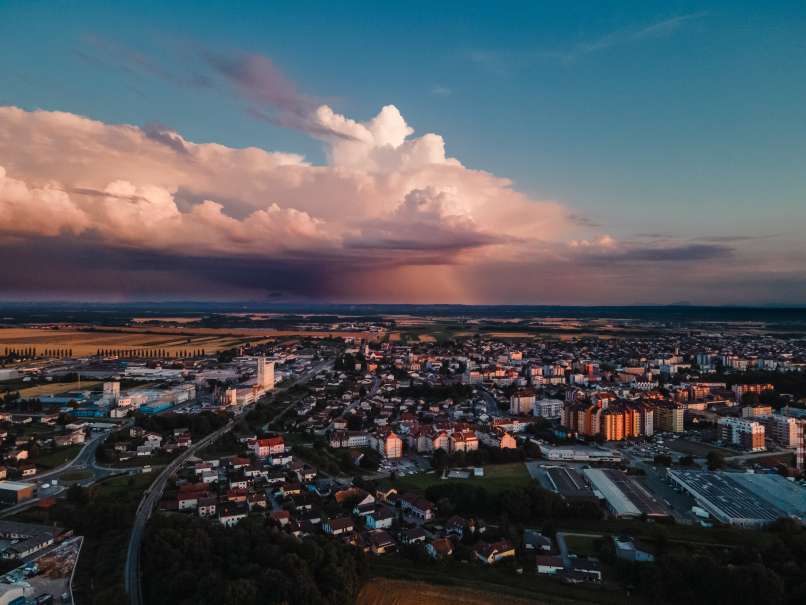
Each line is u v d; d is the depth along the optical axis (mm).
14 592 187625
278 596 190250
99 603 187375
